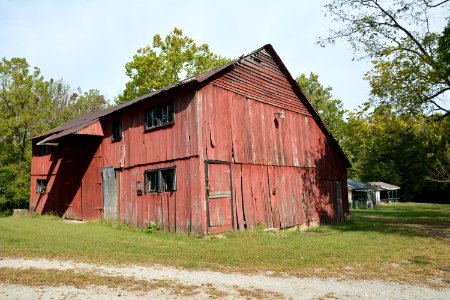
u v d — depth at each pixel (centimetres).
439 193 5772
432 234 1548
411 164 5984
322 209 2088
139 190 1611
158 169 1520
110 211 1773
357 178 7112
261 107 1747
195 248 1084
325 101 4866
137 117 1675
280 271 820
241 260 924
